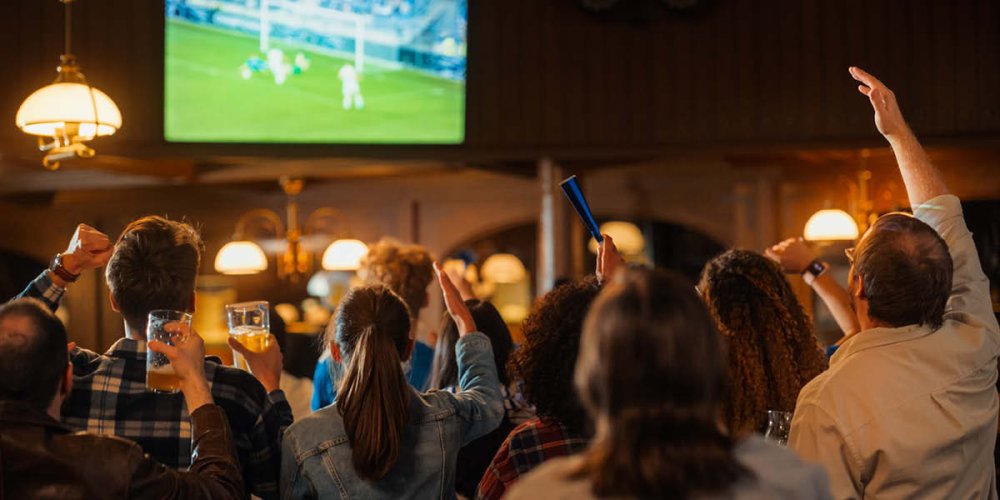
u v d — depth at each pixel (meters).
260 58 6.05
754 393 2.50
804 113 6.18
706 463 1.22
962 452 2.05
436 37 6.22
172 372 2.10
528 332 2.09
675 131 6.27
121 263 2.22
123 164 7.24
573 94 6.32
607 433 1.27
